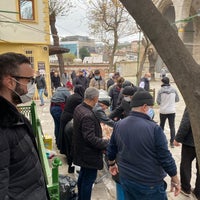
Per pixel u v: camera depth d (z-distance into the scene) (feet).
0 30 55.21
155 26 5.76
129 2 5.78
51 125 32.68
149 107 9.26
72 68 113.60
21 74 5.55
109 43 89.81
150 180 8.95
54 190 7.78
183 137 14.28
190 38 111.45
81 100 17.56
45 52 60.54
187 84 5.85
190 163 14.88
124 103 16.44
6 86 5.52
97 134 12.48
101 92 22.18
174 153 22.21
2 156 4.76
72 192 12.58
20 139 5.35
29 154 5.54
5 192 4.75
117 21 73.05
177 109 45.11
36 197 5.62
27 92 5.84
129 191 9.41
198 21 106.93
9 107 5.16
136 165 9.01
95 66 115.96
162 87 23.79
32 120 17.42
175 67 5.87
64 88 22.00
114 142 10.25
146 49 49.98
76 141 12.55
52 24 78.33
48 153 19.01
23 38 57.67
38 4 58.39
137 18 5.83
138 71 50.80
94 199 14.58
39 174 5.85
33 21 58.34
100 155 12.73
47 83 60.64
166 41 5.79
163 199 9.32
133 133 9.04
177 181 9.13
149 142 8.80
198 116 5.88
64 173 17.35
